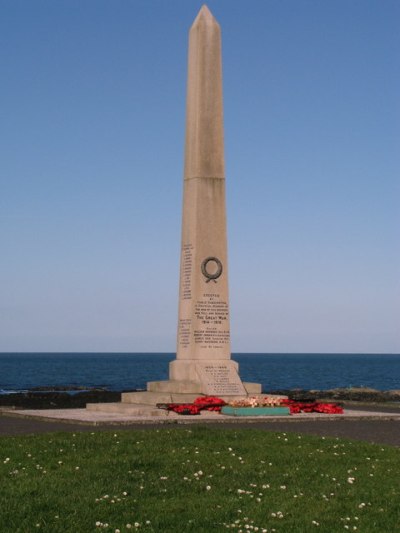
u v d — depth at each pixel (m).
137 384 116.44
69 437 21.73
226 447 20.31
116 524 13.25
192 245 34.59
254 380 132.12
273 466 18.14
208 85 35.34
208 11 35.97
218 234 34.84
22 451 19.41
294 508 14.49
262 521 13.63
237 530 13.07
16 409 34.50
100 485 15.83
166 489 15.66
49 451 19.34
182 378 34.19
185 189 35.38
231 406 30.84
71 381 126.06
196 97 35.22
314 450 20.28
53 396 59.19
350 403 41.66
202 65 35.41
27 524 13.11
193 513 13.98
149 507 14.31
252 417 29.25
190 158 35.22
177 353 35.09
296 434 23.25
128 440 21.11
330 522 13.68
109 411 32.22
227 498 15.02
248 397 33.31
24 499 14.62
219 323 34.62
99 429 25.02
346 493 15.72
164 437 21.67
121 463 17.94
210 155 35.03
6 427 26.45
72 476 16.62
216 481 16.47
